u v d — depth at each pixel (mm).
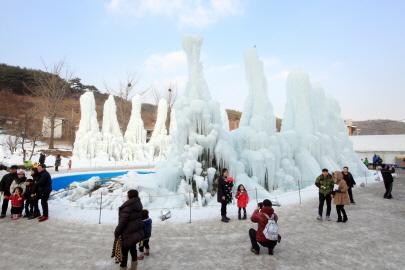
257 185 13234
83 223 8375
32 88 71000
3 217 9023
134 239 4828
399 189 14703
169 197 11625
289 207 10453
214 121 13656
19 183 9078
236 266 5297
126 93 54156
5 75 70875
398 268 5145
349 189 11117
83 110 36812
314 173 16062
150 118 82188
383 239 6805
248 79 17609
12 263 5469
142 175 15984
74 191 13836
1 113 57094
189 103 14031
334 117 22141
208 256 5805
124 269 4902
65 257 5789
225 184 8578
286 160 15727
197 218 8891
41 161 25609
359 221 8461
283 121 19359
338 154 19859
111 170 26953
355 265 5293
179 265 5359
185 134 13070
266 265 5328
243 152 15312
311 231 7504
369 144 36156
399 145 34625
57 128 54250
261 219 5758
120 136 40188
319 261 5496
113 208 10312
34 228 7879
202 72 14727
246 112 17062
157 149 42438
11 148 37156
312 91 20266
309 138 17266
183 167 12766
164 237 7066
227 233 7391
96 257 5789
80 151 34844
